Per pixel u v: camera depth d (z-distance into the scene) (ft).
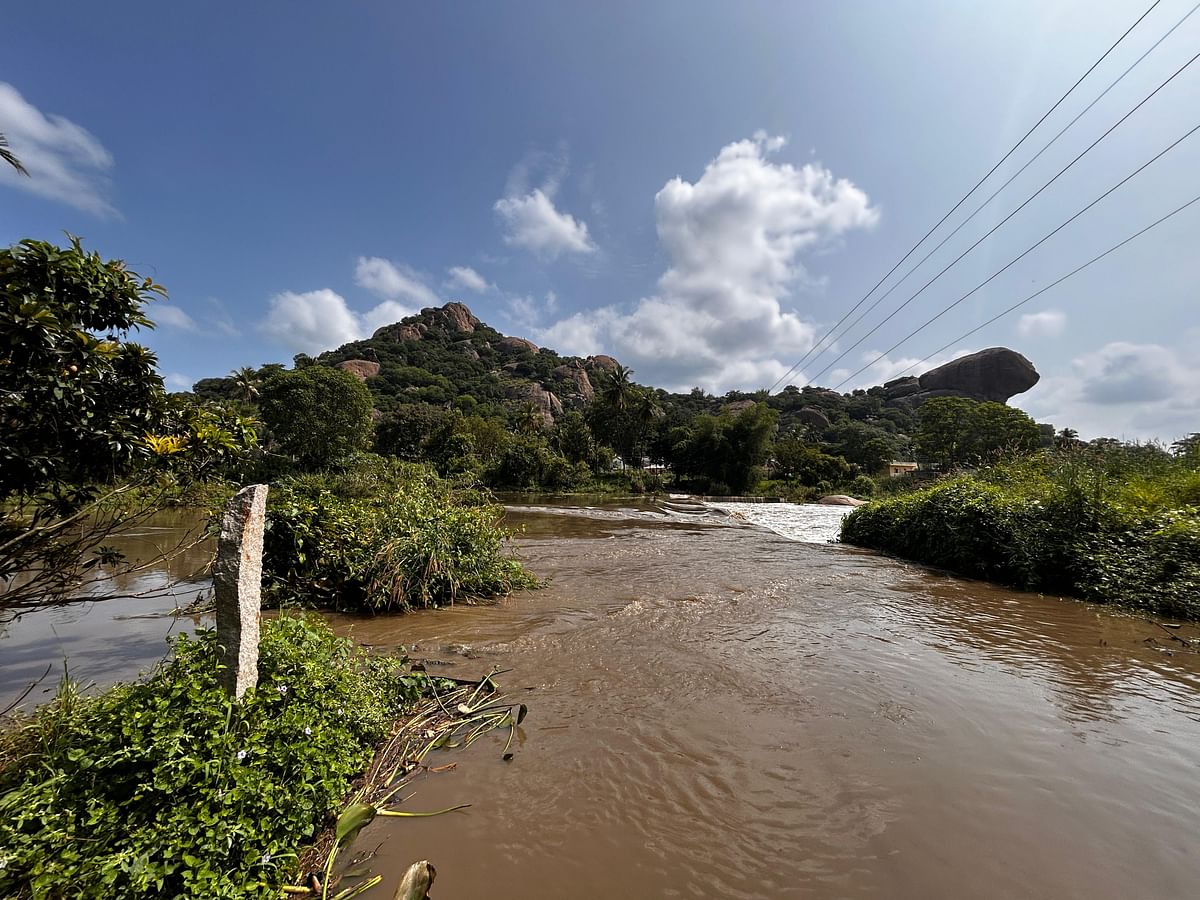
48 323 11.57
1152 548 27.91
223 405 17.98
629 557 42.73
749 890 8.49
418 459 173.88
